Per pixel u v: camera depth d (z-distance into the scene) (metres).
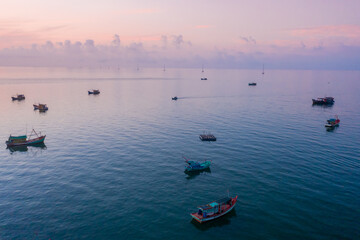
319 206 50.47
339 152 79.94
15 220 46.72
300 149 82.75
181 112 149.50
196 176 64.25
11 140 88.75
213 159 75.12
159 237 42.41
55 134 102.75
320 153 79.06
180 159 75.38
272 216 47.56
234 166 69.94
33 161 75.31
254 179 62.09
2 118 132.75
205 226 45.12
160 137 97.12
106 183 60.59
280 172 65.69
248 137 96.69
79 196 54.81
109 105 173.88
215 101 196.25
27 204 51.94
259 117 134.50
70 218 47.12
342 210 49.09
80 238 41.91
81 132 104.88
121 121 124.69
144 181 61.62
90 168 69.31
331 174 64.25
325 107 168.38
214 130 107.25
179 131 105.75
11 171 68.62
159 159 75.44
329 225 44.88
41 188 58.53
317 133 102.38
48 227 44.69
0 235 42.66
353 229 43.81
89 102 186.38
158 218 47.25
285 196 54.19
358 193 55.12
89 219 46.84
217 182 60.97
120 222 46.00
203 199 53.59
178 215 48.25
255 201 52.50
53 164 72.69
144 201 52.88
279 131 105.25
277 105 176.12
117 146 86.88
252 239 41.94
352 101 197.12
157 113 146.00
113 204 51.69
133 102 188.00
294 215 47.78
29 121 125.75
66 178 63.50
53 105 173.12
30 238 42.00
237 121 124.69
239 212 48.94
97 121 124.75
